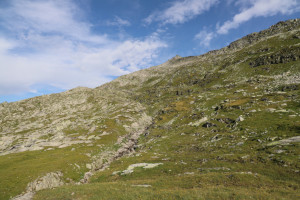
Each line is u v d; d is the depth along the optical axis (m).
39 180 41.03
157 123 109.94
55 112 199.12
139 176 34.72
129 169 40.38
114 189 24.19
